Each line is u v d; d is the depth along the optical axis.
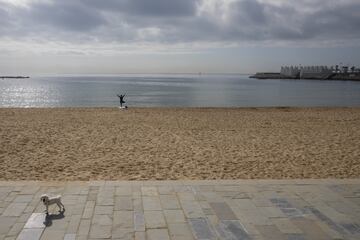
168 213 6.26
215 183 7.91
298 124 20.50
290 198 7.08
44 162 10.67
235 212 6.35
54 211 6.25
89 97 52.06
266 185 7.84
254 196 7.15
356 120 22.62
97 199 6.85
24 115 22.88
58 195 6.43
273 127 19.17
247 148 13.29
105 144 13.70
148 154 11.98
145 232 5.55
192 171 9.79
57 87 91.00
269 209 6.51
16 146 13.09
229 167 10.30
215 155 11.95
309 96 57.34
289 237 5.46
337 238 5.46
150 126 18.86
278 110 28.86
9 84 118.94
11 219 5.91
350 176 9.48
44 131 16.64
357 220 6.11
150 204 6.65
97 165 10.37
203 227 5.75
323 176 9.43
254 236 5.48
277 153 12.45
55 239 5.28
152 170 9.84
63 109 27.19
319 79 187.00
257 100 48.66
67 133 16.17
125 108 28.55
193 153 12.22
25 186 7.52
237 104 42.19
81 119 21.31
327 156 12.05
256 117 23.69
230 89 80.75
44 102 43.81
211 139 15.16
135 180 8.46
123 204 6.63
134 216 6.11
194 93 63.97
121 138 15.07
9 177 9.00
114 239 5.31
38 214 6.11
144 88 84.62
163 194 7.19
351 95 60.16
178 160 11.12
